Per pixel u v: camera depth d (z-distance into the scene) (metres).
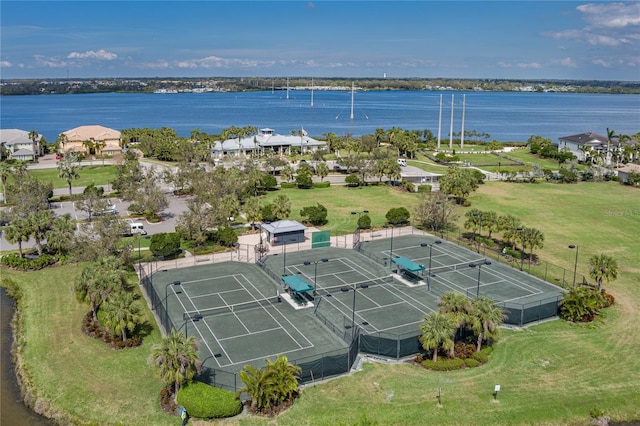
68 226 81.69
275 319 61.38
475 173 142.25
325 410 45.31
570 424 45.31
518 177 151.38
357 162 142.88
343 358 50.78
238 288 70.75
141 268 75.50
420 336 53.59
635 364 53.69
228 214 96.94
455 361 52.50
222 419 44.19
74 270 77.69
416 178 146.50
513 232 82.38
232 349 54.06
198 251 86.12
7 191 113.25
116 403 46.50
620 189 137.88
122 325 54.97
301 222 104.62
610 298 68.62
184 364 44.94
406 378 50.50
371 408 45.69
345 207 117.25
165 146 175.62
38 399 47.88
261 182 129.25
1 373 52.75
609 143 175.12
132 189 110.06
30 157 177.50
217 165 152.25
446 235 96.62
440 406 46.09
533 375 51.34
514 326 62.00
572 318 63.53
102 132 198.88
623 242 94.12
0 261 81.19
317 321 61.03
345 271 77.56
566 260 84.31
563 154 178.50
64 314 63.50
